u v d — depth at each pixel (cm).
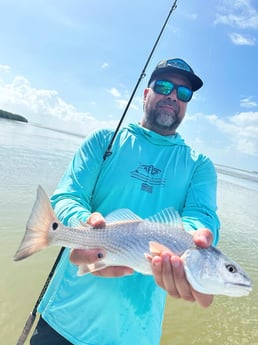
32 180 313
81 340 67
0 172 321
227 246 242
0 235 182
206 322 139
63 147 739
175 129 84
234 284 53
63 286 71
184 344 124
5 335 114
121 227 62
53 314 70
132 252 60
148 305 69
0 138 613
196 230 61
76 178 73
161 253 53
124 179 74
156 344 70
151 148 78
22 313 126
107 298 68
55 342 69
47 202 60
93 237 61
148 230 61
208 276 53
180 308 148
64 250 76
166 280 52
